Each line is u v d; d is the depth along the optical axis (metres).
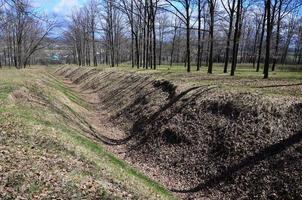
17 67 60.00
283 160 10.70
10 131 11.92
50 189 8.49
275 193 9.90
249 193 10.48
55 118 16.77
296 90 16.19
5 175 8.62
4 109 14.65
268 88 17.20
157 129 17.38
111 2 47.62
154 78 27.11
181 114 17.25
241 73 31.30
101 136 19.00
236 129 13.52
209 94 17.28
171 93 21.16
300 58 72.25
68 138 13.12
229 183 11.35
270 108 13.44
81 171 10.11
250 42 76.88
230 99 15.55
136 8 49.34
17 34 58.34
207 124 15.12
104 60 98.94
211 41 30.64
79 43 81.50
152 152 15.70
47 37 68.50
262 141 12.10
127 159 15.58
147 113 20.52
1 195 7.79
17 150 10.44
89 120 22.77
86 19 82.69
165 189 12.00
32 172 9.09
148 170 14.10
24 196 7.95
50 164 9.95
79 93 37.97
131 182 10.80
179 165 13.77
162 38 74.12
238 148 12.50
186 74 28.80
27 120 13.71
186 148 14.59
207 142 14.07
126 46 87.06
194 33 69.19
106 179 10.21
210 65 30.84
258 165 11.19
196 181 12.37
